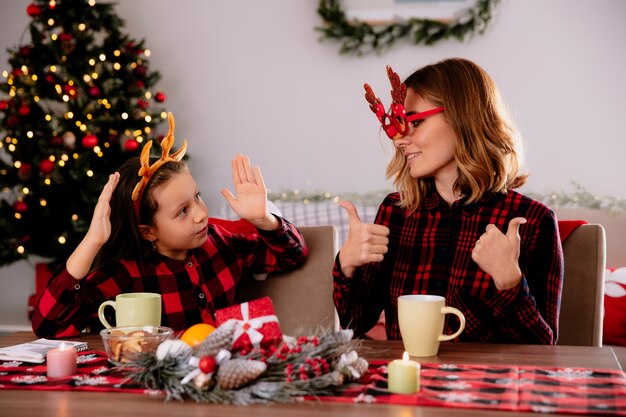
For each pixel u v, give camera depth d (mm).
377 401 871
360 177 4254
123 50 4012
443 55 4078
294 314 1604
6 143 3850
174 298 1486
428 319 1124
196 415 832
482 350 1188
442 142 1525
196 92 4441
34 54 3885
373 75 4191
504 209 1547
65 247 3855
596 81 3916
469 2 3988
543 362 1090
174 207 1406
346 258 1435
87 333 1388
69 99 3836
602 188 3930
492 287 1498
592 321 1607
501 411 835
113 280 1455
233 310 998
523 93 3994
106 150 3984
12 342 1308
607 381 960
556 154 3973
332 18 4152
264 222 1483
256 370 871
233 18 4375
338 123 4270
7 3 4543
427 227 1601
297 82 4309
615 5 3879
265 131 4371
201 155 4453
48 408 865
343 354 959
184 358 922
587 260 1622
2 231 3949
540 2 3955
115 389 941
